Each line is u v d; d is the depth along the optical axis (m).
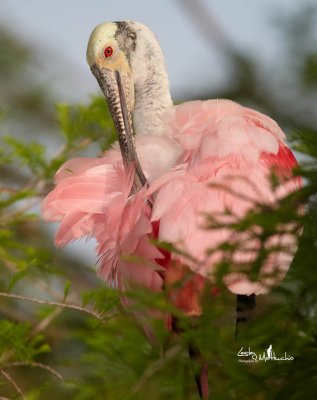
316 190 6.08
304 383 6.14
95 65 13.39
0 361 9.80
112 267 11.12
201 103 11.27
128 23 13.47
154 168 10.97
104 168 11.25
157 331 6.59
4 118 13.69
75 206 11.02
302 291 6.06
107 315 9.48
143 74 13.34
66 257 13.67
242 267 6.15
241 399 6.29
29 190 11.66
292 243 6.06
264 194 10.12
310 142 6.26
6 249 11.91
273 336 6.23
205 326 6.33
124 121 13.05
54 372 9.48
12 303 12.12
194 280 8.71
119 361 6.62
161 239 9.74
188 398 6.57
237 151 10.39
